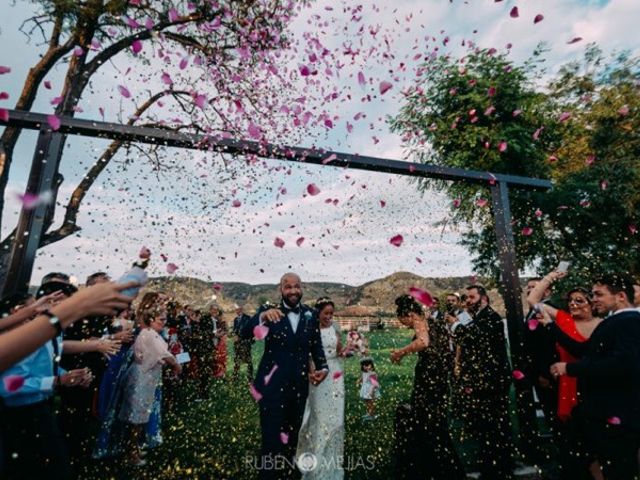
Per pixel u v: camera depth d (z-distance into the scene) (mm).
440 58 9406
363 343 4641
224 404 5062
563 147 10383
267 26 7805
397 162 3307
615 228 9109
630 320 2199
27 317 1543
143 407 3166
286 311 2967
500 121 9781
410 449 2656
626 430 2111
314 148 3057
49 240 5773
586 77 10258
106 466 3016
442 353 2822
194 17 7641
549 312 3021
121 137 2539
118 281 764
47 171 2258
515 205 9789
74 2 6633
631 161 9164
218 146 2789
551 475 2830
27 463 1765
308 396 3027
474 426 2926
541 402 3197
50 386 1862
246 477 2822
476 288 3627
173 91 7684
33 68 6832
